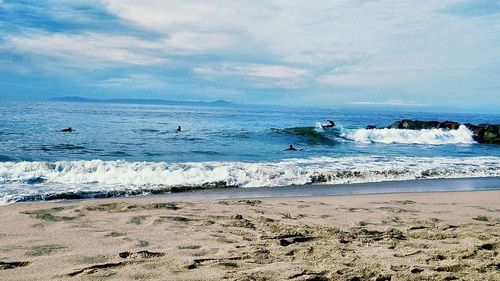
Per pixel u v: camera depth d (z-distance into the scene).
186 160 15.51
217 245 4.75
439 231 5.62
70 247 4.58
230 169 11.93
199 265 3.98
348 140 26.23
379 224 6.18
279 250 4.51
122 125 35.09
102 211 6.62
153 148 19.06
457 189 11.02
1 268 3.83
